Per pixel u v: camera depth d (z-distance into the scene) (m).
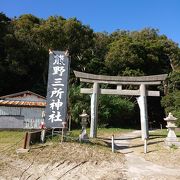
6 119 23.69
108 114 29.11
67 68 15.68
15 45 33.72
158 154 13.77
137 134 23.11
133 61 37.09
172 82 36.44
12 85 35.38
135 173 10.19
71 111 27.34
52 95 15.37
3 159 11.39
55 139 14.93
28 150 12.65
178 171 10.70
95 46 44.47
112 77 19.50
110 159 12.26
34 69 36.69
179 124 28.00
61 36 35.81
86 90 19.69
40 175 9.55
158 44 41.50
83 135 15.95
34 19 39.88
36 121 24.02
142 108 18.75
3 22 37.09
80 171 10.17
